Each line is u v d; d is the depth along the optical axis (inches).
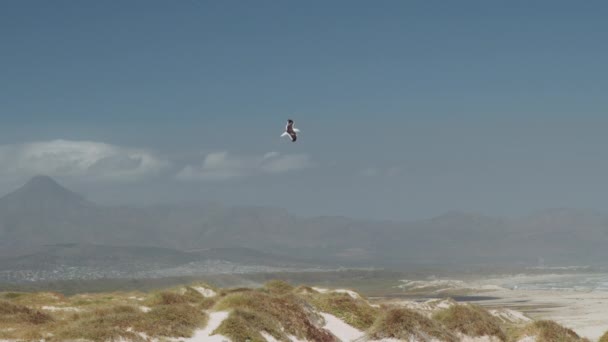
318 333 1923.0
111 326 1592.0
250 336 1672.0
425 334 1834.4
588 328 3892.7
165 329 1633.9
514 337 2027.6
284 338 1765.5
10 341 1560.0
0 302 1935.3
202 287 2842.0
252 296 1961.1
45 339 1578.5
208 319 1785.2
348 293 2618.1
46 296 2787.9
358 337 1980.8
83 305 2484.0
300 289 2817.4
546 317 5088.6
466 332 2027.6
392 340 1788.9
